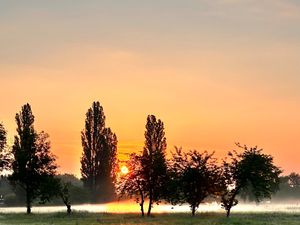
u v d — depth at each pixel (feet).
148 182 284.61
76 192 458.09
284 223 197.47
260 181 263.70
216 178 276.00
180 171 281.54
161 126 443.73
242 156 271.69
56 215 276.00
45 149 326.44
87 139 463.01
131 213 305.94
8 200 497.46
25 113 403.34
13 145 331.36
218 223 200.34
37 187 317.83
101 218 248.93
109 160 462.60
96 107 466.70
